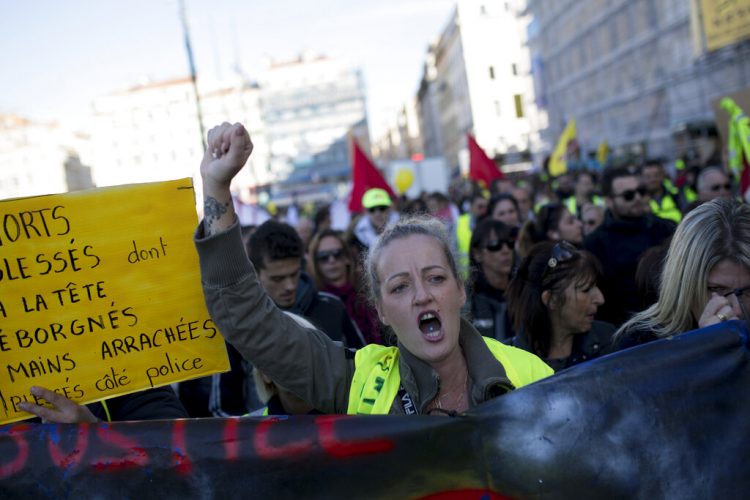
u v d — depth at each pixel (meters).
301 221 10.35
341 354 2.37
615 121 38.94
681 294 2.60
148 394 2.76
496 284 5.18
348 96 115.94
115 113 86.44
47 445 2.13
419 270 2.15
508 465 1.95
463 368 2.27
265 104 115.19
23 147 99.12
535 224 6.59
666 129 32.31
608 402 1.96
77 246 2.28
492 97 70.31
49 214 2.27
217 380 4.08
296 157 115.06
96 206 2.29
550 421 1.95
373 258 2.26
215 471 2.04
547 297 3.57
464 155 47.81
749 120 7.54
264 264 4.39
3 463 2.14
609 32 38.25
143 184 2.31
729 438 1.97
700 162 14.90
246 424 2.06
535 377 2.28
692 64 28.80
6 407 2.24
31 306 2.26
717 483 1.94
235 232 2.18
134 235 2.31
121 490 2.09
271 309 2.24
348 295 5.88
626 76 36.78
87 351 2.29
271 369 2.26
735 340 2.04
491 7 70.06
